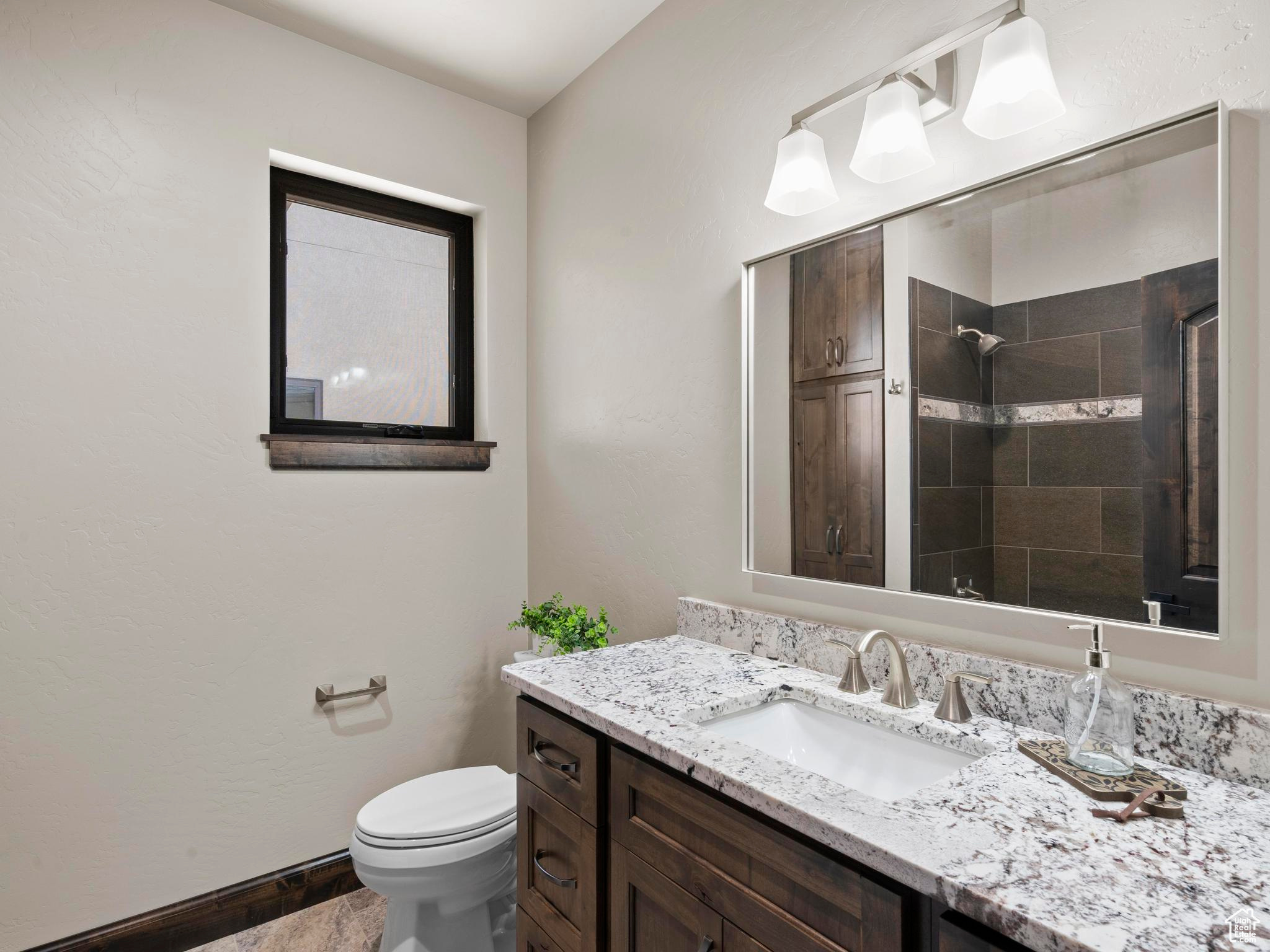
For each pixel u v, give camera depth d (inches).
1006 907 24.4
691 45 69.7
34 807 63.6
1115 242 39.1
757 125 62.6
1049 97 39.3
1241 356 35.4
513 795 68.1
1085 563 40.3
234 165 74.4
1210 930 23.0
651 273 74.8
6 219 62.8
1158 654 37.8
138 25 69.1
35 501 63.8
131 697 68.4
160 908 69.7
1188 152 36.6
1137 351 38.2
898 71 46.5
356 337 87.0
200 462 72.2
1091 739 34.8
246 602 75.0
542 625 77.2
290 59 78.2
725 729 47.6
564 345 89.5
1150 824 30.3
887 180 48.6
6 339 62.6
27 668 63.5
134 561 68.6
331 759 80.6
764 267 61.2
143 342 69.1
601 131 82.7
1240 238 35.4
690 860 38.3
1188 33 37.2
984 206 44.9
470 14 75.2
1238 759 34.2
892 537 50.4
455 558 90.8
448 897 62.7
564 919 49.1
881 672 50.3
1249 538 35.0
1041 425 42.1
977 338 45.1
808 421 57.0
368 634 83.5
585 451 85.4
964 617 46.3
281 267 81.3
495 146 94.8
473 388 96.8
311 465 78.9
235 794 74.1
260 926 74.3
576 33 78.6
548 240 92.9
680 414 71.0
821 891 31.4
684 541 70.6
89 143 66.6
